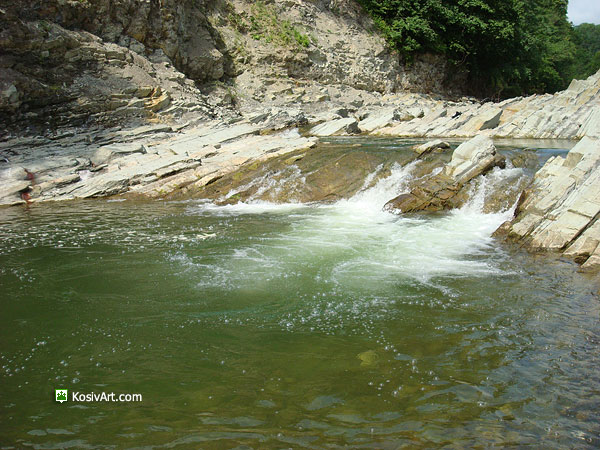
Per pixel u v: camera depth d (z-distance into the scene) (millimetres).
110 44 21609
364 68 34312
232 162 16141
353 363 5145
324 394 4582
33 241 9773
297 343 5613
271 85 29109
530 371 4910
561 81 57031
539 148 17156
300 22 32250
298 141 18156
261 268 8094
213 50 27406
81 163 16141
